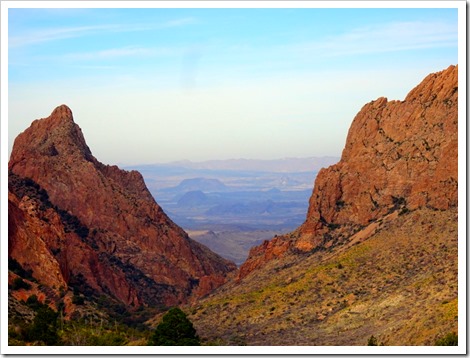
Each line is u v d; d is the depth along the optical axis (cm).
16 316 14338
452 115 18838
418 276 15175
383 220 18025
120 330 15275
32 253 17850
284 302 15975
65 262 19425
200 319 16275
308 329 14462
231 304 16550
